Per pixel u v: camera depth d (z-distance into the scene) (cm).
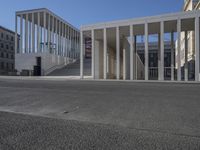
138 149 408
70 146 423
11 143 438
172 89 1409
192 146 423
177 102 904
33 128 543
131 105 855
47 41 4375
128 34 2944
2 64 7106
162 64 2508
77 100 973
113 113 730
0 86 1577
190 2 4844
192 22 2522
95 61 2891
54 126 563
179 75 2453
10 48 7525
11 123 589
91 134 496
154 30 2844
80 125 575
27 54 4403
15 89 1372
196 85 1747
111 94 1155
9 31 7475
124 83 1961
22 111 777
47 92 1229
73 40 5522
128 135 491
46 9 4353
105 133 504
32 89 1377
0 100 985
